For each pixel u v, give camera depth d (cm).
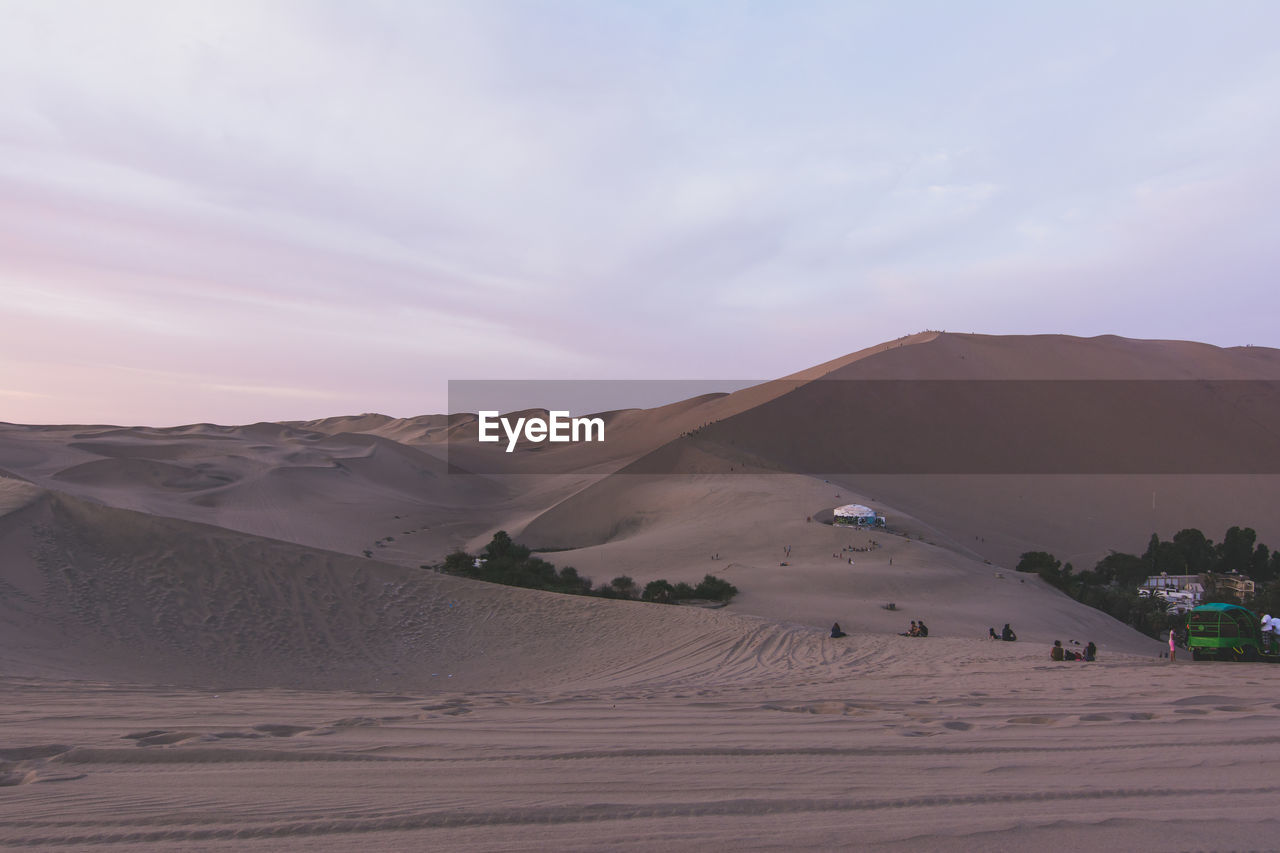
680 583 4547
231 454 11894
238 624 1923
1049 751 548
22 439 12162
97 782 468
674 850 347
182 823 388
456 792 444
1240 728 632
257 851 349
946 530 9081
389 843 358
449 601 2280
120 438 13425
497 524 9625
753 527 6844
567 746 574
